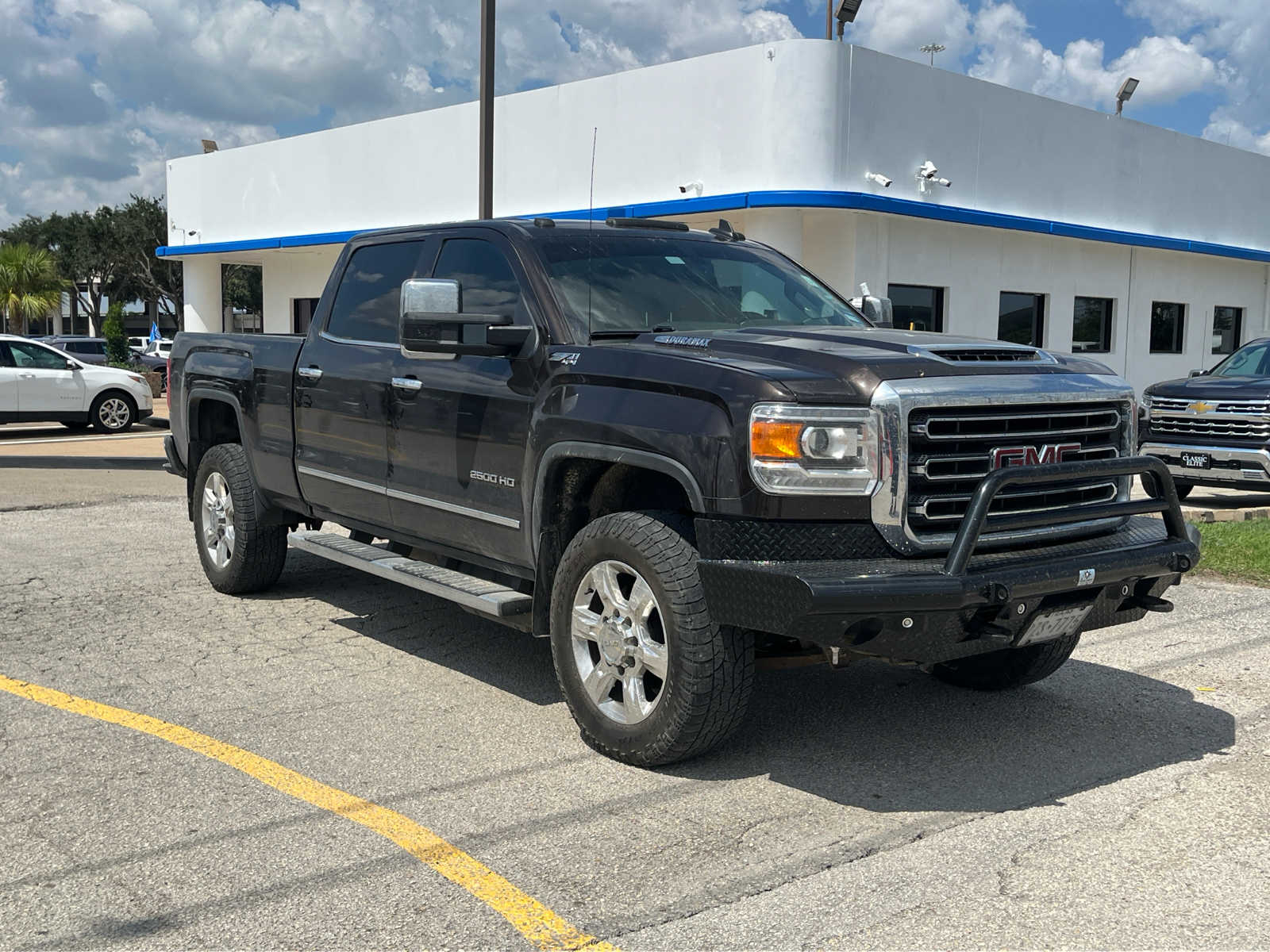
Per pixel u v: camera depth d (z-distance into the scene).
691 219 18.03
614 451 4.26
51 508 10.89
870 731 4.76
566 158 19.39
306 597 7.09
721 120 17.05
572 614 4.48
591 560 4.38
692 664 4.01
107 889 3.32
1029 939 3.07
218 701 5.09
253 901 3.25
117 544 8.91
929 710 5.06
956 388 3.94
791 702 5.16
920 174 17.53
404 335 4.70
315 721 4.82
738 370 3.97
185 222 27.81
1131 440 4.57
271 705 5.03
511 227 5.17
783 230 16.75
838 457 3.81
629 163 18.42
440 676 5.49
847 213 17.06
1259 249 25.81
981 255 19.66
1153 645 6.18
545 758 4.42
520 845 3.64
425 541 5.51
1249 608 7.03
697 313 5.05
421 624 6.46
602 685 4.39
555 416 4.51
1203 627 6.56
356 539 6.32
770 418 3.80
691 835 3.72
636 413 4.19
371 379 5.61
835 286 17.64
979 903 3.27
